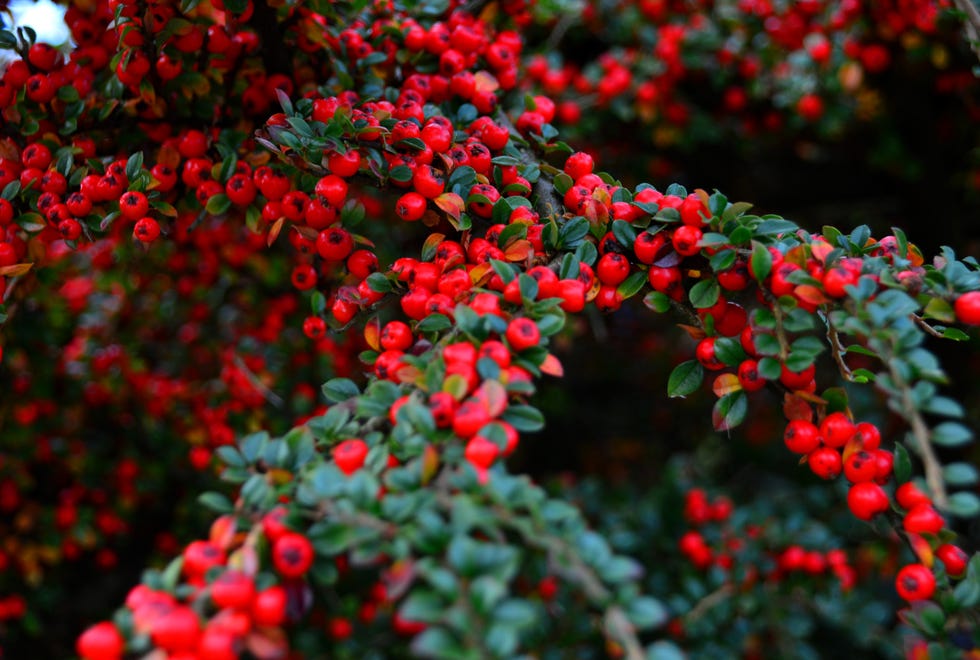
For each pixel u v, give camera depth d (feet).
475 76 1.54
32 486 2.08
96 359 2.16
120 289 2.19
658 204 1.33
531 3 1.70
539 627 1.86
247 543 1.12
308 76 1.57
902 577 1.23
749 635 2.06
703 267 1.32
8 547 1.96
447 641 1.04
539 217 1.38
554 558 1.08
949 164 2.57
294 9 1.47
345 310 1.38
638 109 2.39
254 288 2.06
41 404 2.03
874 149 2.63
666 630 2.08
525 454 3.64
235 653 1.08
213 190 1.42
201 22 1.47
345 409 1.22
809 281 1.23
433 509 1.11
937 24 1.86
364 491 1.11
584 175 1.41
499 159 1.38
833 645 2.59
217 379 2.14
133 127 1.50
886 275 1.23
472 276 1.30
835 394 1.28
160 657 1.07
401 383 1.24
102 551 2.26
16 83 1.42
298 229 1.36
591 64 2.46
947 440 1.17
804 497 2.59
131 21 1.38
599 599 1.07
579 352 3.40
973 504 1.15
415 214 1.33
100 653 1.07
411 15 1.62
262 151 1.46
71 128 1.43
